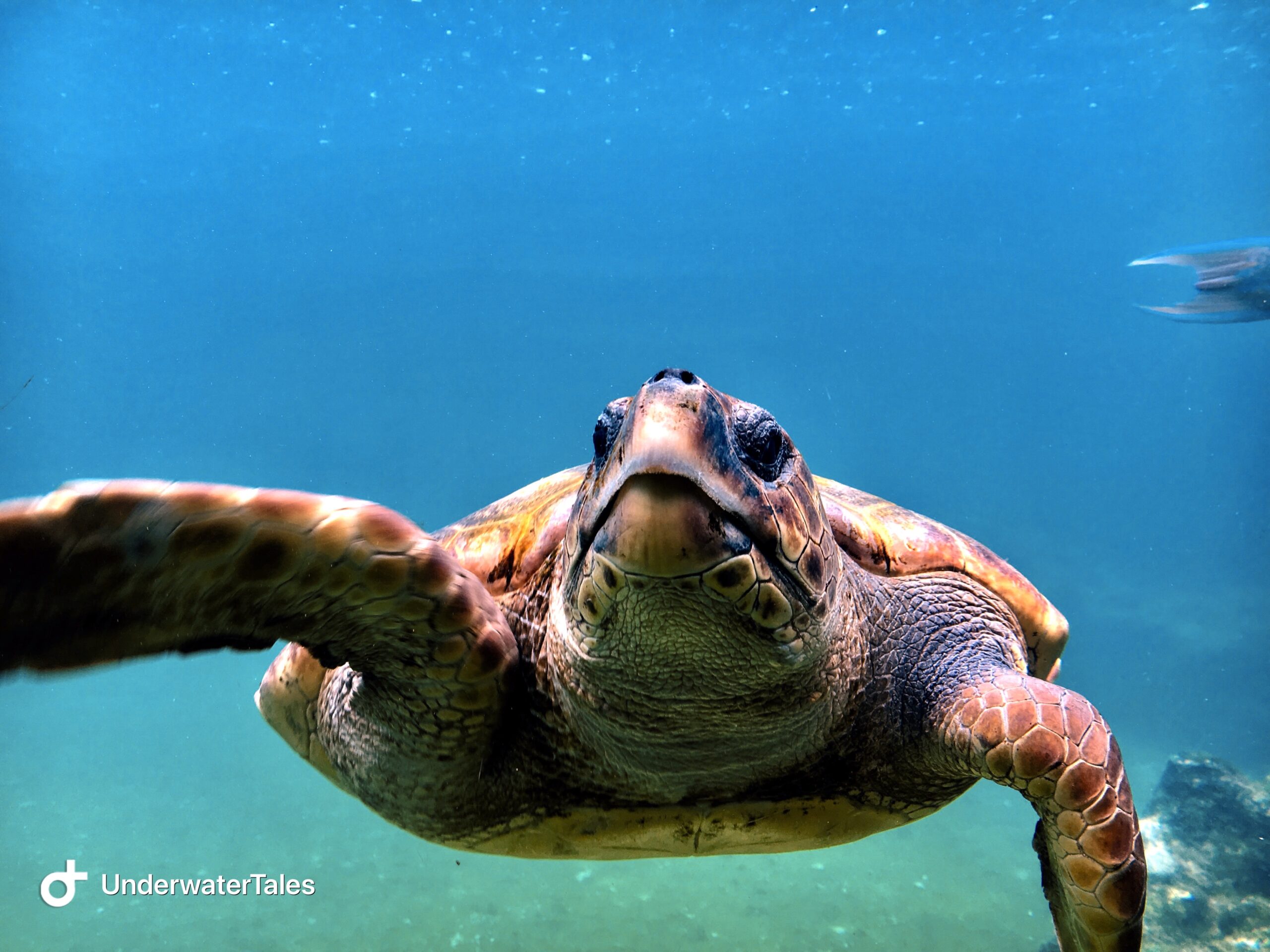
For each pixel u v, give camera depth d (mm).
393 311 81750
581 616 2016
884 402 92312
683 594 1801
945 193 74312
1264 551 42031
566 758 2654
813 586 2057
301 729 3672
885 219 78312
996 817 14742
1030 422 90188
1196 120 57875
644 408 1734
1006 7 39250
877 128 62469
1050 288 82875
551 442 85625
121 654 1879
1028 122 60031
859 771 2777
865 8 40312
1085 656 25484
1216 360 82812
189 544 1719
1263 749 18859
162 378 80312
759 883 10914
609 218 77375
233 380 80625
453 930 9312
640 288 83875
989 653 3000
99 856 11828
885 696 2766
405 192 72125
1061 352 87438
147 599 1785
